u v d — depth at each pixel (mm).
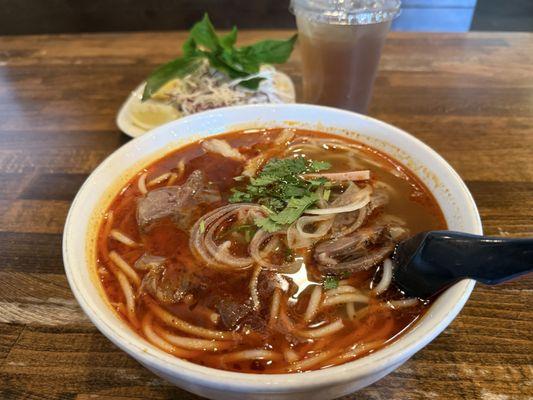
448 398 191
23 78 458
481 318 223
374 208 241
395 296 203
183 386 167
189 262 223
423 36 512
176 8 730
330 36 339
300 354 187
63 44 524
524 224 274
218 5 727
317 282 213
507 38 506
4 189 316
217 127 300
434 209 238
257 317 201
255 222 229
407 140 264
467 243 175
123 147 265
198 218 246
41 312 231
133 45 517
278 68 474
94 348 213
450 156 332
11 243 273
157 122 371
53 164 339
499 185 304
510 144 344
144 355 151
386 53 478
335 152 286
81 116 397
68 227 209
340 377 142
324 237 229
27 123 388
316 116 296
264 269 217
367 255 219
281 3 716
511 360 204
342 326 195
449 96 406
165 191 258
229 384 141
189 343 193
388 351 150
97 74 462
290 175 259
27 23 743
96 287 197
